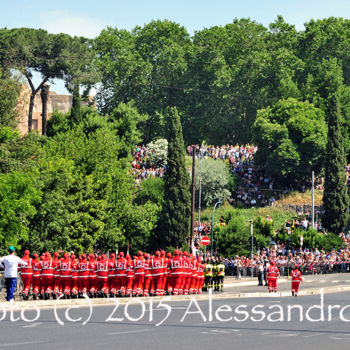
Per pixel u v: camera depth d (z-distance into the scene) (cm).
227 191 14700
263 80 19038
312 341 2395
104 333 2517
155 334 2511
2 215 6166
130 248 10069
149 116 18650
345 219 12619
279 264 9394
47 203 7275
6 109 6744
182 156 10344
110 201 8969
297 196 15038
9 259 3812
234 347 2181
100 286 4550
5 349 2047
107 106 18788
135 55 19200
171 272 4850
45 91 14838
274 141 15312
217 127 19212
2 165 6375
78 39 15212
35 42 14562
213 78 18850
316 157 15288
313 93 17450
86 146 9188
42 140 10656
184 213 10194
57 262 4419
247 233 9994
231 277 9112
